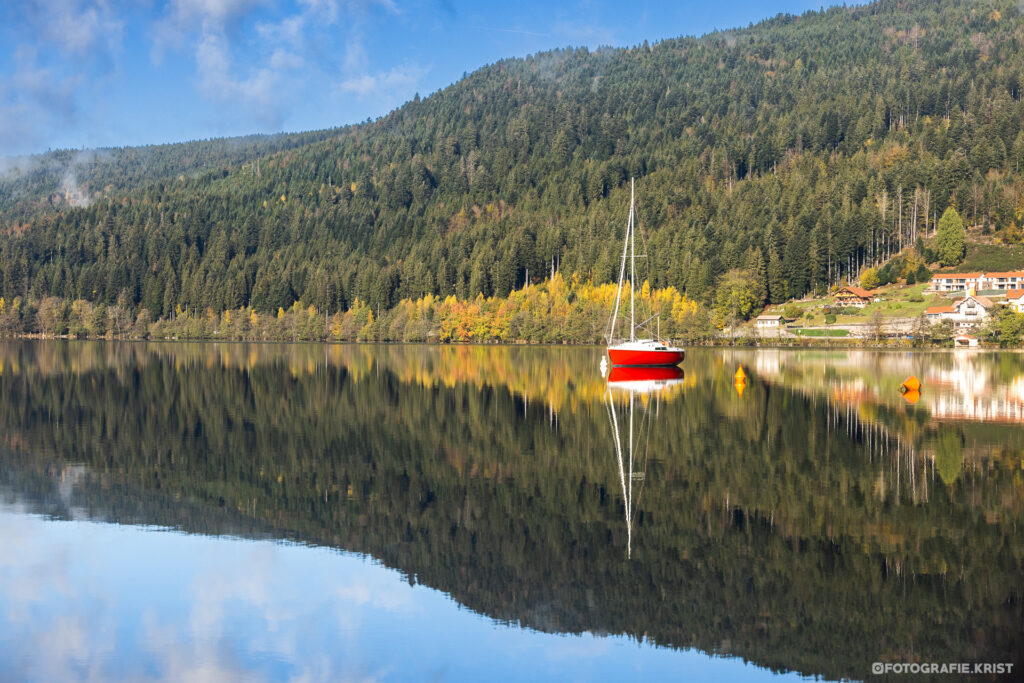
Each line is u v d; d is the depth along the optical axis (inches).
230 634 1029.8
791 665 952.9
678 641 1008.9
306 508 1509.6
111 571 1216.8
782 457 1875.0
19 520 1441.9
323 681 924.6
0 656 971.9
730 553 1261.1
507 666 955.3
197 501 1552.7
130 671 943.0
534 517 1446.9
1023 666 941.2
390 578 1196.5
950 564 1203.2
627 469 1775.3
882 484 1619.1
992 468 1745.8
